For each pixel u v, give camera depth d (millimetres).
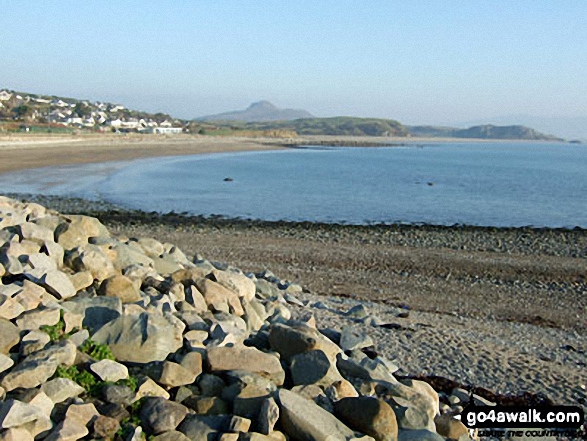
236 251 21859
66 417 4555
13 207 9336
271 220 34438
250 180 58750
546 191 55125
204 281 8047
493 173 78938
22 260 6762
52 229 8086
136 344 5719
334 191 51031
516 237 27922
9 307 5652
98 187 46469
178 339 6113
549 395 8641
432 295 16516
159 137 142000
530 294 17109
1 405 4426
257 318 8250
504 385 8891
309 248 23062
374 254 22031
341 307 13703
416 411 5957
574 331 13555
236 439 4762
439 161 109438
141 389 5141
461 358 9867
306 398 5469
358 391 6449
